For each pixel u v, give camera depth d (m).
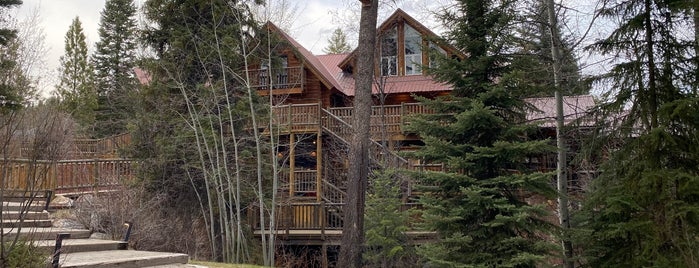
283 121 17.70
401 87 21.44
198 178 13.73
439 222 8.55
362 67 9.94
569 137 9.68
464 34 8.88
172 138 13.58
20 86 7.70
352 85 23.53
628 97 7.63
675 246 6.81
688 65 7.34
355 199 9.51
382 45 22.02
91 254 7.32
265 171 13.89
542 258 7.50
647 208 7.15
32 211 9.30
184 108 14.16
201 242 12.32
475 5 8.75
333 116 17.53
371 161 14.56
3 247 5.34
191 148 13.56
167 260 7.54
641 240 7.17
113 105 19.84
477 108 7.99
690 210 6.60
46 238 7.48
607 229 7.72
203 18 14.27
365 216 11.42
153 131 14.01
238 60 14.05
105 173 13.49
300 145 19.19
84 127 20.05
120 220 10.35
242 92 14.33
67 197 12.82
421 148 9.19
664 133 6.94
